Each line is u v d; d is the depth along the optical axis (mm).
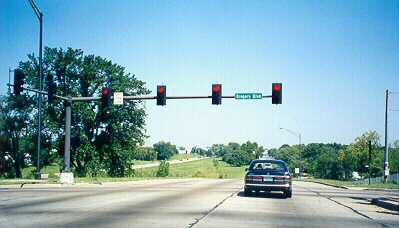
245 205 16953
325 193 27641
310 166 122375
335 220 13250
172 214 13602
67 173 31938
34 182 32156
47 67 62688
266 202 18594
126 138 65000
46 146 62188
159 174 79438
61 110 62000
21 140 61500
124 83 63250
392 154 90625
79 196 20328
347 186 40469
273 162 21578
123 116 63812
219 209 15289
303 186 38938
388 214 15539
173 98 28969
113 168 65125
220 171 109812
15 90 26234
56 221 11617
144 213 13734
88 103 61781
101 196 20547
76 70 62312
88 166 61000
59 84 62219
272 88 27375
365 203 20344
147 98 29812
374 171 92375
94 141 64125
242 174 104312
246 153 163250
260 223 12008
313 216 14117
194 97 28797
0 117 62062
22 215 12859
